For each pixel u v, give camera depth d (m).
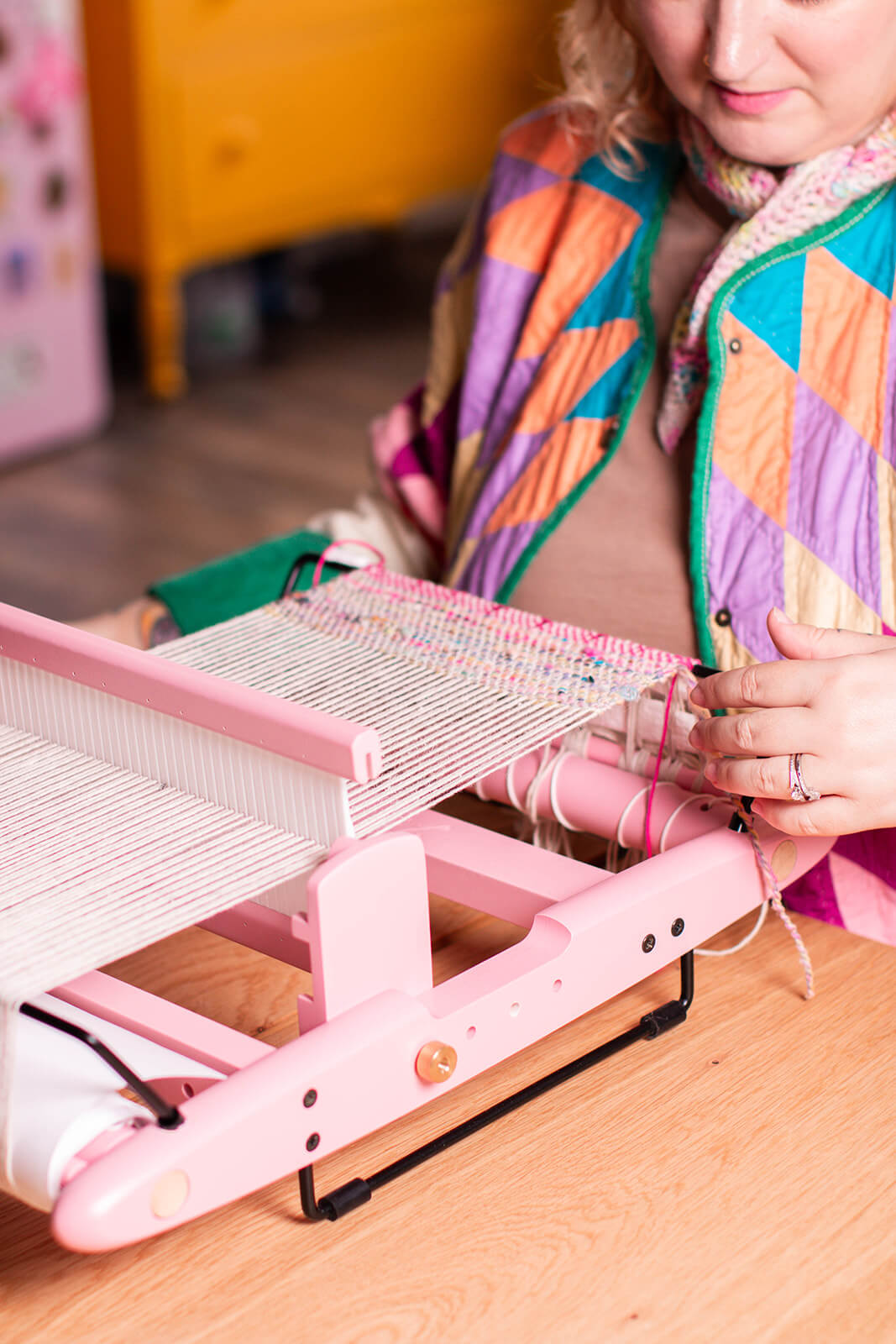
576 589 0.89
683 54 0.76
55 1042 0.54
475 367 1.00
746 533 0.82
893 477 0.79
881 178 0.79
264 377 3.11
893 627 0.79
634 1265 0.55
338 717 0.60
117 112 2.74
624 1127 0.62
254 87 2.83
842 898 0.80
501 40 3.23
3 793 0.63
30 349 2.64
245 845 0.58
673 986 0.71
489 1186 0.59
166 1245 0.56
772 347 0.81
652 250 0.91
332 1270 0.55
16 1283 0.55
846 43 0.72
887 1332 0.52
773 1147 0.61
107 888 0.55
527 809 0.76
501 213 1.00
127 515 2.50
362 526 1.06
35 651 0.66
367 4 2.95
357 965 0.55
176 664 0.61
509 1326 0.52
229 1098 0.50
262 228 3.00
